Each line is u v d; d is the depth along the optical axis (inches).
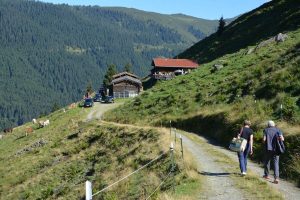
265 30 4131.4
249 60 2583.7
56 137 2332.7
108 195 1029.8
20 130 3499.0
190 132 1659.7
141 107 2511.1
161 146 1242.6
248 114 1328.7
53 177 1688.0
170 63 4793.3
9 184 1867.6
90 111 3479.3
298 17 3708.2
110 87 5004.9
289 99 1208.2
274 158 760.3
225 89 1930.4
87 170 1568.7
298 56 1643.7
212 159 1021.2
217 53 4645.7
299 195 673.0
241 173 799.7
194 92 2276.1
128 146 1553.9
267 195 653.9
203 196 666.8
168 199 657.6
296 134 942.4
